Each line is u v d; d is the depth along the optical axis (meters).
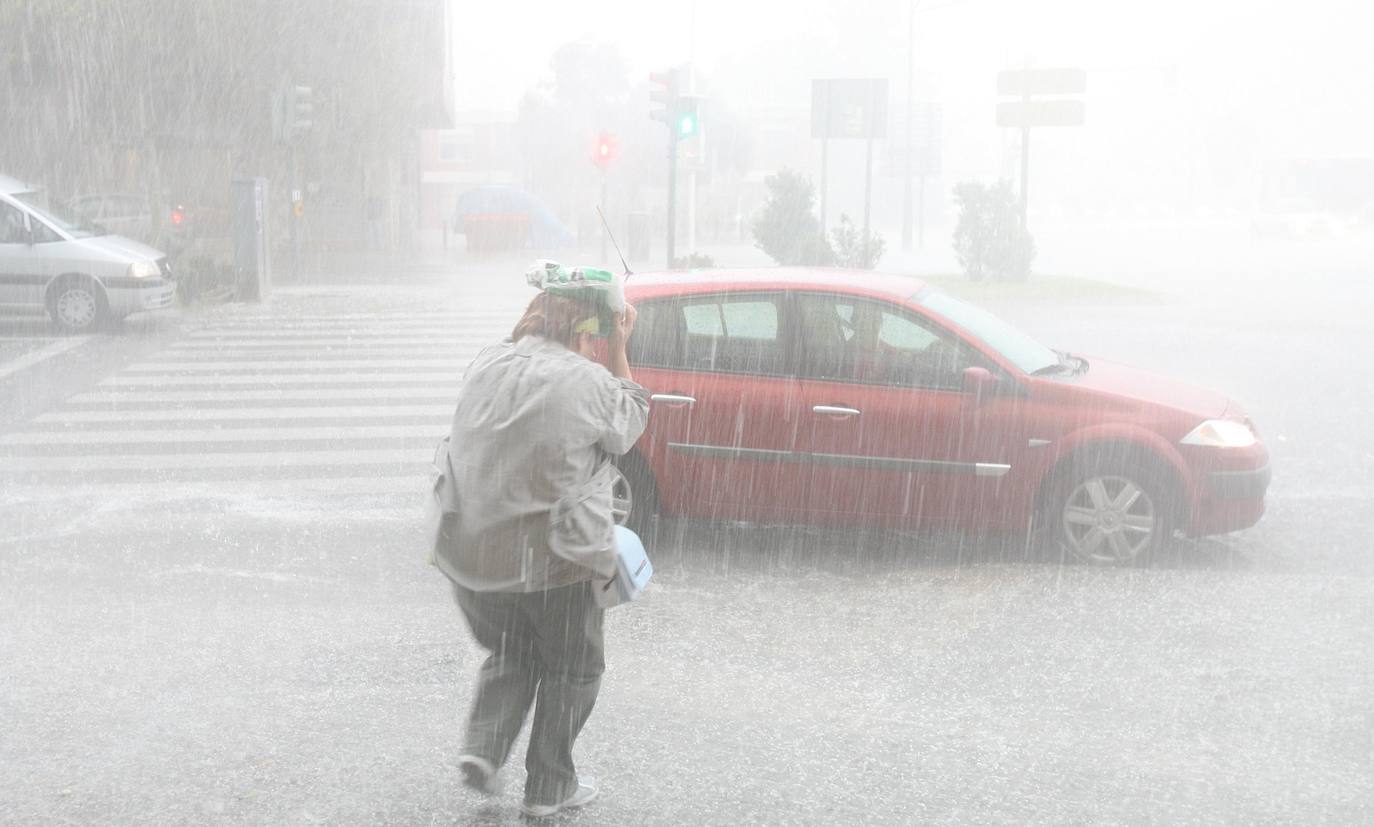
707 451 7.20
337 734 4.89
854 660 5.70
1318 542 7.68
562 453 3.69
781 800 4.36
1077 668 5.60
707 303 7.30
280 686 5.37
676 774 4.55
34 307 17.72
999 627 6.14
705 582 6.88
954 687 5.39
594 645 3.97
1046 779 4.53
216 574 7.00
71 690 5.31
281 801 4.33
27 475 9.29
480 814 4.24
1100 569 7.09
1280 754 4.73
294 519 8.18
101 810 4.26
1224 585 6.80
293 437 10.70
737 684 5.42
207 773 4.54
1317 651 5.80
